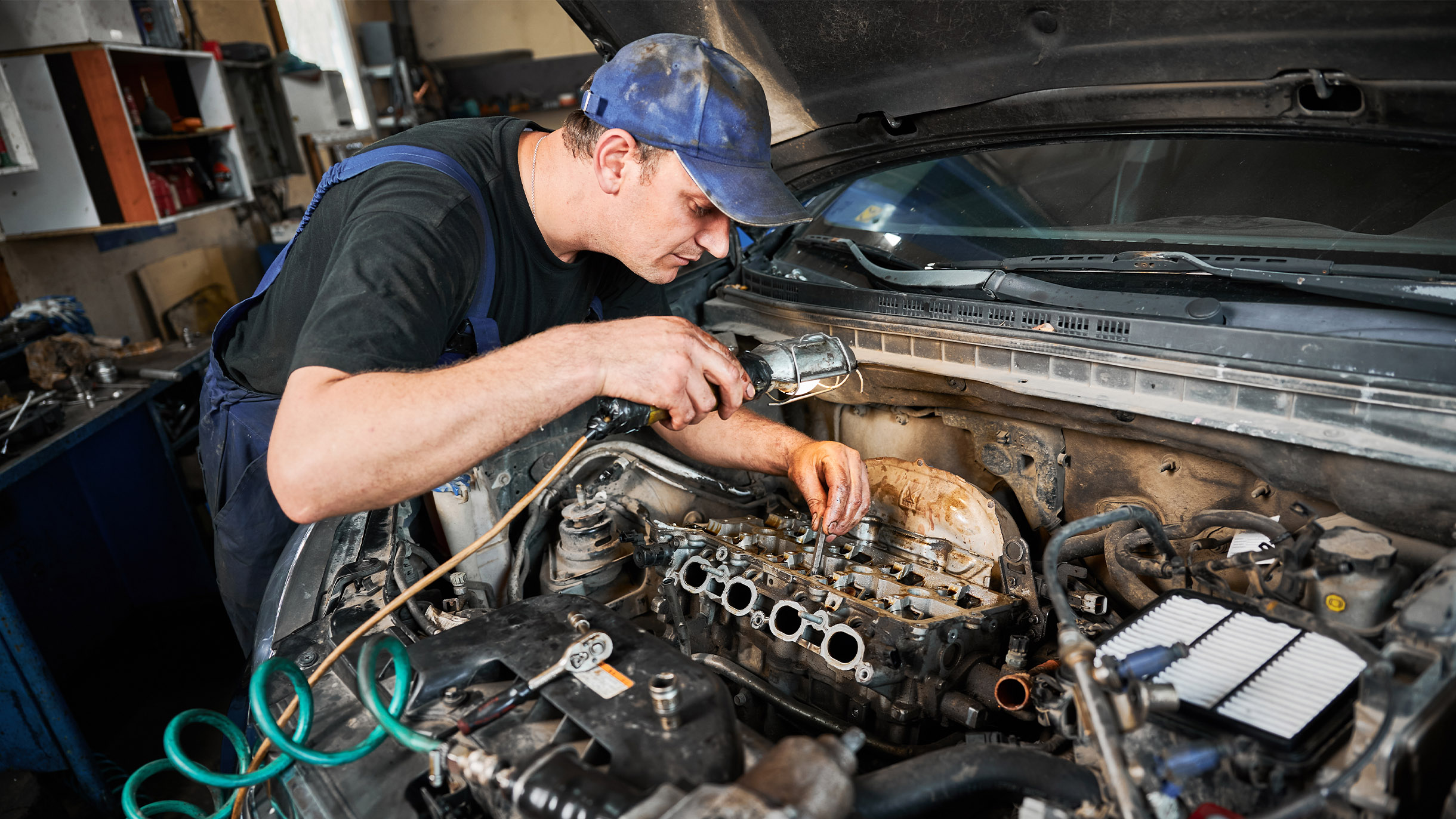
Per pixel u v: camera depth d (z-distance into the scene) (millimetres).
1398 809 778
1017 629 1323
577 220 1352
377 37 6129
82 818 2387
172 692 2953
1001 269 1587
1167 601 1047
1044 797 897
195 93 4516
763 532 1502
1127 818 762
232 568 1865
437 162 1281
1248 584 1175
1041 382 1357
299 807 973
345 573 1386
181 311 4590
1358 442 1071
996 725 1249
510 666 1003
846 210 1982
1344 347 1116
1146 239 1535
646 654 992
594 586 1541
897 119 1642
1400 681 819
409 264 1133
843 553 1480
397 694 946
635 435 1813
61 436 2584
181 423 3449
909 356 1525
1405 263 1265
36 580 2773
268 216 5672
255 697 908
